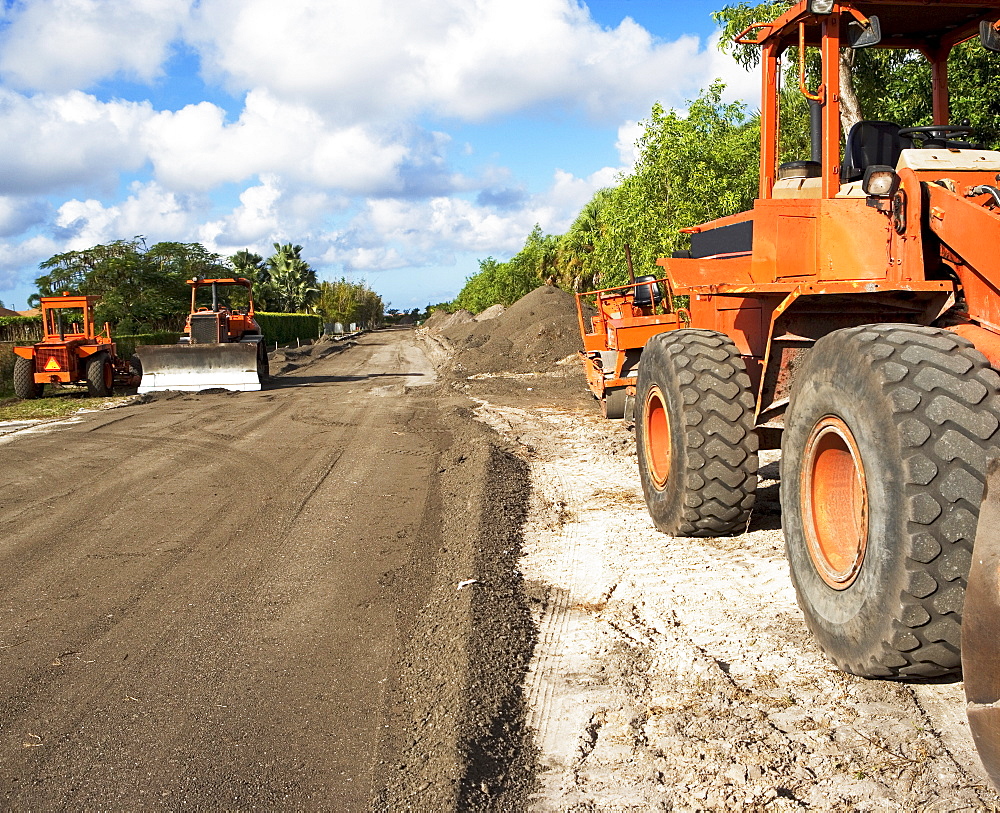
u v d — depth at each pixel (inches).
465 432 432.1
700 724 124.9
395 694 145.1
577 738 124.9
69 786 120.9
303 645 169.2
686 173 597.3
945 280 148.3
